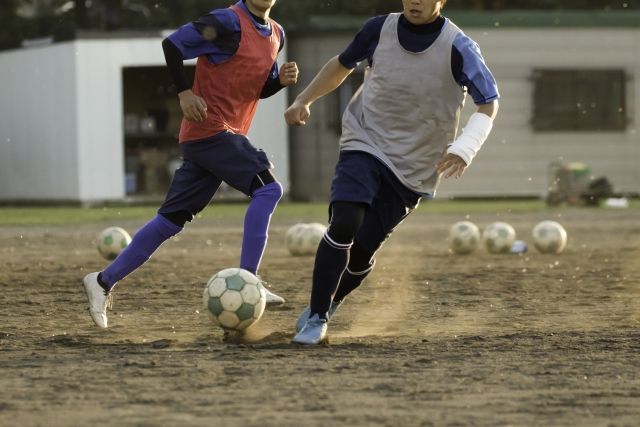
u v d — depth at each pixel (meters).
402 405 12.73
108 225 54.00
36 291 26.78
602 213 62.41
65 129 74.56
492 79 17.03
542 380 14.32
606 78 74.75
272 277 29.48
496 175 75.12
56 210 69.62
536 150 74.94
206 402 12.88
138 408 12.60
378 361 15.80
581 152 74.94
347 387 13.78
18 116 78.81
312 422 11.86
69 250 39.97
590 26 74.38
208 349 17.03
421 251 39.06
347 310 22.80
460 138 16.69
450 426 11.72
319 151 77.44
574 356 16.34
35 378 14.49
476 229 37.91
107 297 19.47
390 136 17.50
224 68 19.12
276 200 19.30
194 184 19.45
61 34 74.12
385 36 17.39
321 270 17.27
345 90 76.44
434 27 17.19
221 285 18.11
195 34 18.80
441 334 19.16
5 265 33.94
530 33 74.00
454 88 17.33
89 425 11.76
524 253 37.88
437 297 25.14
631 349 17.08
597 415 12.27
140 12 90.69
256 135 75.88
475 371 14.95
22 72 78.06
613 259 35.34
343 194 17.14
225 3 89.06
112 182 74.44
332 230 17.12
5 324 20.89
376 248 18.08
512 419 12.05
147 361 15.84
